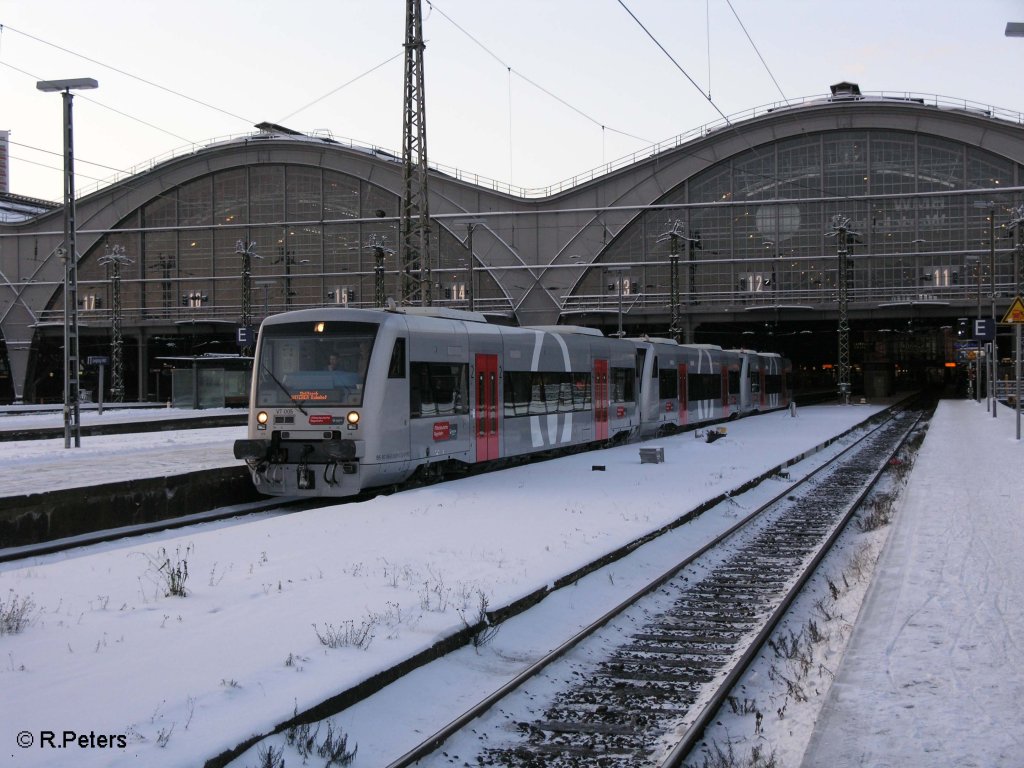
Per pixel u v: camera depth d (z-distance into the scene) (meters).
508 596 9.66
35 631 8.20
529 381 24.61
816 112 75.31
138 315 85.12
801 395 99.88
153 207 86.06
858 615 9.27
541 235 79.56
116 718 6.10
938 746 5.97
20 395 87.44
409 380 18.89
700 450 29.00
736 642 9.35
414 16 31.77
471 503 16.72
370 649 7.80
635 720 7.12
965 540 13.18
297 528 13.79
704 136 77.19
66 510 15.34
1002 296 72.12
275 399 18.42
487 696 7.28
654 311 77.31
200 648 7.74
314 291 82.12
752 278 76.94
